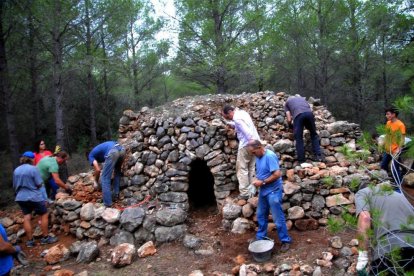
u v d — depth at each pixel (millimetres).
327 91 14672
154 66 16438
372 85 14977
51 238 5449
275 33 12961
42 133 15133
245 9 12578
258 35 12297
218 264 4348
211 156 5691
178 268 4355
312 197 4867
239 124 5227
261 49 12531
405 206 2432
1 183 11312
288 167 5551
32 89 13375
